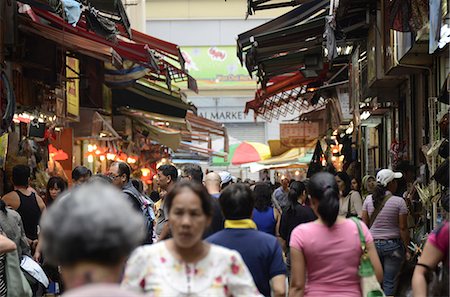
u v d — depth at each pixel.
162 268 4.48
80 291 2.59
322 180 6.07
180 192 4.55
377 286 6.02
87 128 20.47
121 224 2.85
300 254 6.05
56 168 17.36
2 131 12.31
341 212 12.57
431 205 11.86
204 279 4.46
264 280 6.26
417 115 15.07
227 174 12.02
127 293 2.59
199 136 39.75
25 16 13.76
